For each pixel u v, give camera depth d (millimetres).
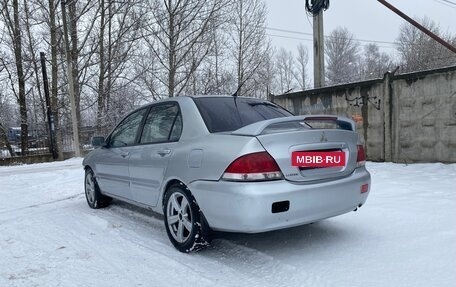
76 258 3807
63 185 8492
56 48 19953
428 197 5543
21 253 4012
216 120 3957
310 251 3715
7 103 22734
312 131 3520
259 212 3148
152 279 3248
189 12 20531
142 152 4555
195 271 3385
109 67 21875
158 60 21094
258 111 4465
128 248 4066
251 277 3221
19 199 7152
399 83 9148
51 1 19812
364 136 10031
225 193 3291
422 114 8750
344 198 3609
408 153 9055
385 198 5625
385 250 3613
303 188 3322
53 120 19016
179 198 3965
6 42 21188
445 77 8297
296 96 11828
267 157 3246
